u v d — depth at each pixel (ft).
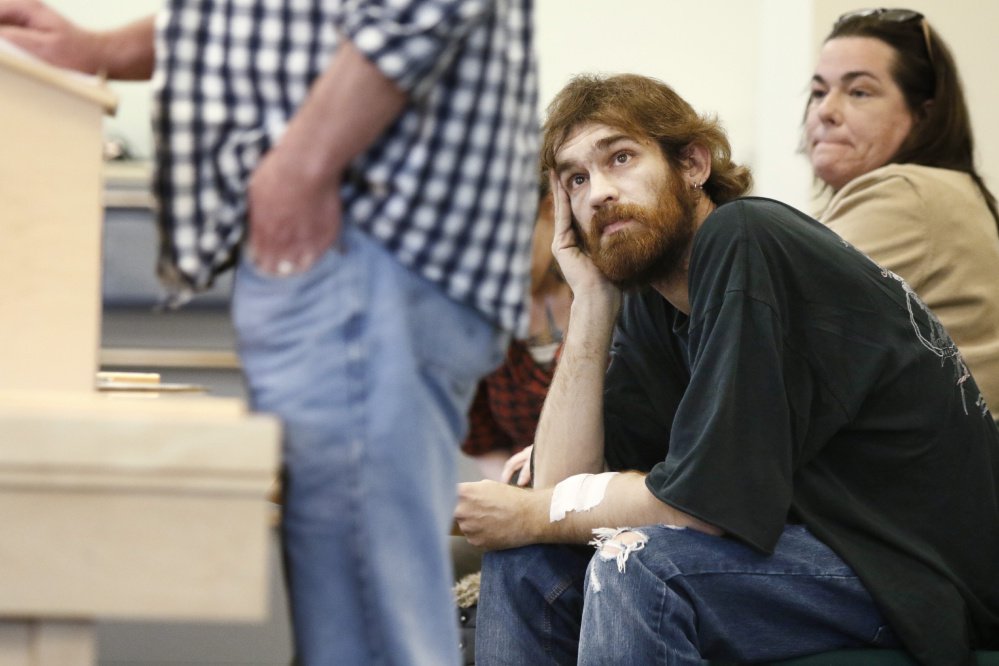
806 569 19.88
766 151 45.80
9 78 12.73
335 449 12.43
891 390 20.80
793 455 20.24
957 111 28.63
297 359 12.48
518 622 22.95
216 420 11.08
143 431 10.98
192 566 11.09
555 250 24.94
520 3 13.80
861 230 26.71
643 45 48.32
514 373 31.48
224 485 11.07
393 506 12.51
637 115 23.15
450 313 12.94
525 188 13.76
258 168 12.43
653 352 24.43
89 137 12.98
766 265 20.57
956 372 21.62
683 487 19.79
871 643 20.12
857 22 29.27
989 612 20.86
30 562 10.96
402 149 12.64
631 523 21.01
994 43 38.68
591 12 48.16
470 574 28.12
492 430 33.14
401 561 12.59
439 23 11.89
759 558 19.80
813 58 39.27
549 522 22.36
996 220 28.19
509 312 13.20
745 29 48.11
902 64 28.50
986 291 26.37
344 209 12.60
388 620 12.50
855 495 20.80
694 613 19.63
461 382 13.35
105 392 16.60
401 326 12.53
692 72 48.34
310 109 12.09
